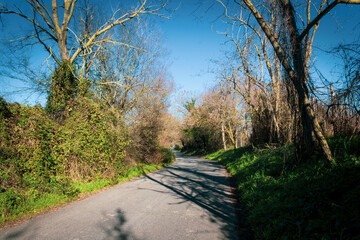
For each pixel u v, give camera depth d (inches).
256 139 601.9
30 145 261.9
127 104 635.5
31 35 472.7
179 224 175.5
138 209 219.0
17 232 158.7
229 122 1050.7
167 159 891.4
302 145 262.1
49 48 482.9
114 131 413.7
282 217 157.2
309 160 243.8
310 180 192.9
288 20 249.0
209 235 153.2
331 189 157.6
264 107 547.8
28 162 253.9
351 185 150.5
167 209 218.8
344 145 210.8
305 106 232.5
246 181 322.0
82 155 335.9
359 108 204.8
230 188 326.6
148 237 149.5
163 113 783.7
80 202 248.2
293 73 239.8
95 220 185.3
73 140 325.1
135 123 641.6
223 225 173.3
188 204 237.8
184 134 1889.8
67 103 374.6
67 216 196.7
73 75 419.8
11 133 249.8
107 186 344.2
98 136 369.1
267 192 222.7
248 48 495.2
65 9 459.5
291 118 289.0
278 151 378.0
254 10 248.5
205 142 1593.3
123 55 610.5
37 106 297.7
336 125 263.7
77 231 160.2
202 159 1179.3
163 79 717.9
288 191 195.8
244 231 160.9
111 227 168.7
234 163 579.5
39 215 199.9
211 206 229.5
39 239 145.8
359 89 196.1
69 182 292.8
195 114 1573.6
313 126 219.8
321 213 136.3
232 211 211.5
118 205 234.5
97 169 365.7
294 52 242.4
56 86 390.9
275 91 430.9
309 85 254.5
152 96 710.5
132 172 474.6
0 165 225.0
